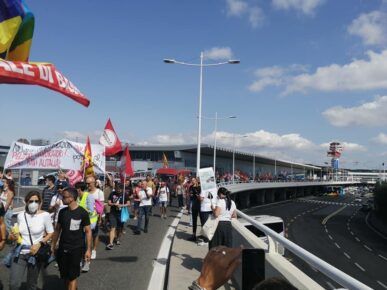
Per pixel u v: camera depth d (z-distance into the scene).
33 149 19.89
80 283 8.52
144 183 16.25
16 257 6.75
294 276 5.04
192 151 90.19
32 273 6.80
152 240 14.34
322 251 38.91
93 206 10.38
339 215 78.94
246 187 79.50
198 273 9.30
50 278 8.79
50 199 11.12
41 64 5.09
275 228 21.11
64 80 5.34
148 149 90.00
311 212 83.94
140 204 16.08
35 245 6.76
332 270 3.63
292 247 4.88
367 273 29.59
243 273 5.09
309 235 49.81
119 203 12.78
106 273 9.42
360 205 108.38
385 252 39.56
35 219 6.85
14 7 5.38
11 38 5.44
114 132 21.03
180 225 18.59
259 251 5.11
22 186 40.22
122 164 20.20
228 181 72.25
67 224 7.12
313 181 146.00
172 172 49.91
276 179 113.81
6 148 62.62
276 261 5.88
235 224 9.73
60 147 19.95
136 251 12.22
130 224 18.97
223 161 108.00
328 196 158.25
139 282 8.66
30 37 5.78
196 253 11.69
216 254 5.19
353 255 37.22
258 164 136.62
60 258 7.16
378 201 68.94
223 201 9.08
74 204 7.21
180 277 8.88
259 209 86.50
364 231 57.06
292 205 102.69
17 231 6.82
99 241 13.91
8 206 12.35
